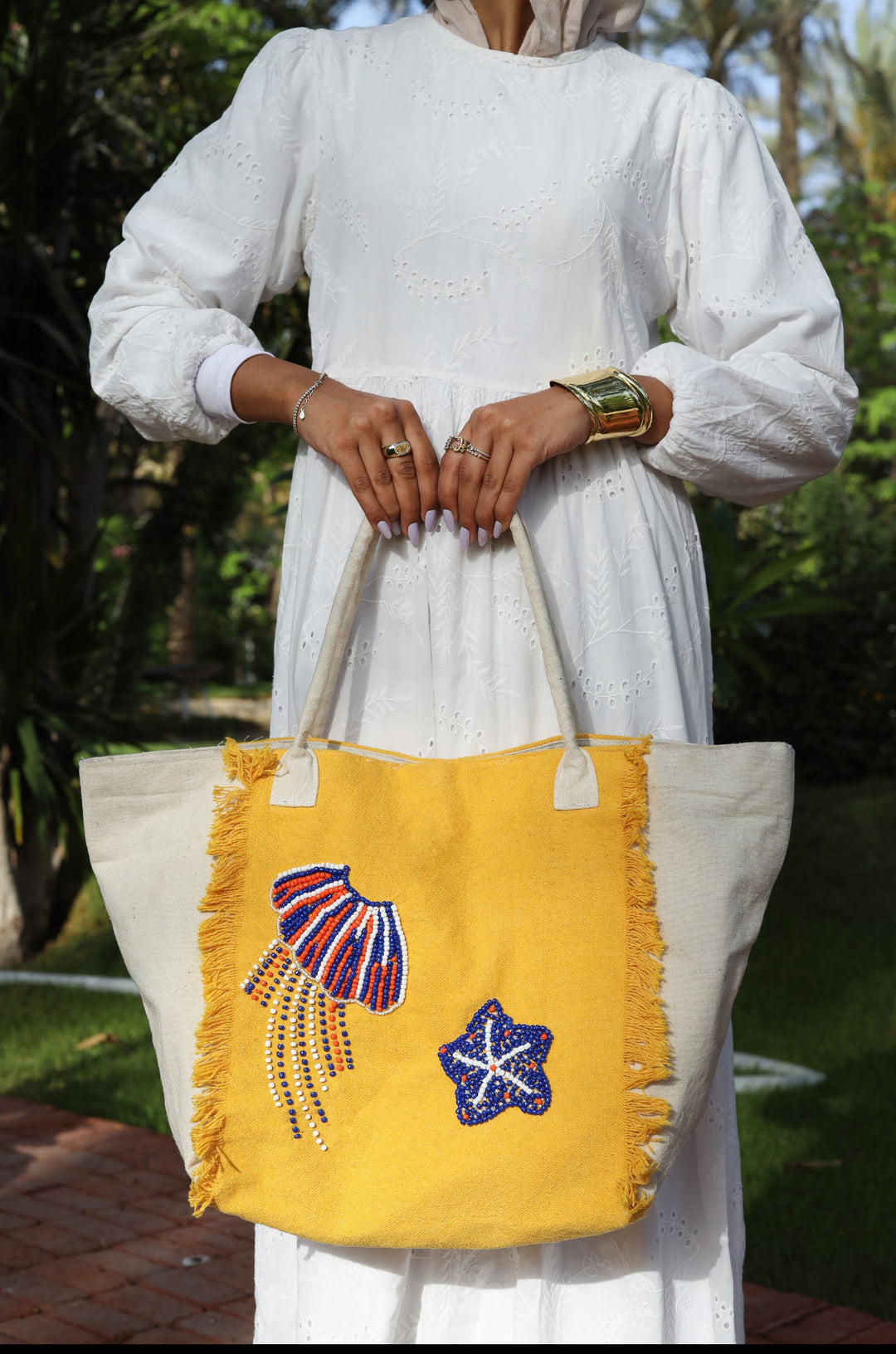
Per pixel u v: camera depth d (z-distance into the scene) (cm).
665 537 156
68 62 573
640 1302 146
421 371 149
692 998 135
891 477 1833
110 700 652
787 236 160
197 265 156
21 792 602
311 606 154
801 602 411
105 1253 304
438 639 147
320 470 156
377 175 150
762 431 150
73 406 593
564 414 141
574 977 134
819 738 940
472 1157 133
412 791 140
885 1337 251
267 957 139
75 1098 414
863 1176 331
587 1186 132
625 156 149
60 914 676
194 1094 139
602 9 159
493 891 137
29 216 550
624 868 135
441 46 153
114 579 673
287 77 155
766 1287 277
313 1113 137
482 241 147
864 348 1672
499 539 148
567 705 138
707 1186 156
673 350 148
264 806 141
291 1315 159
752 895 139
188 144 163
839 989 522
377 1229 133
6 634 575
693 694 160
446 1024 136
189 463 834
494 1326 150
